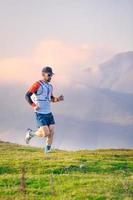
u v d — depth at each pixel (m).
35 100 23.31
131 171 23.41
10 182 20.20
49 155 26.22
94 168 23.31
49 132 23.88
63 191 18.92
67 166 23.25
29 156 26.30
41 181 20.17
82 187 19.23
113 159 26.67
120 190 18.91
